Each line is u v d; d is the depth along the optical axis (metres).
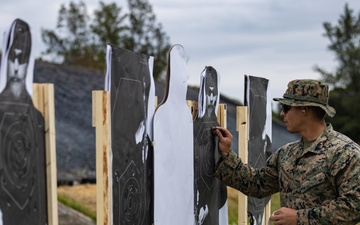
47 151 2.12
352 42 31.33
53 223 2.13
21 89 2.00
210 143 3.49
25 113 2.01
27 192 2.01
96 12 36.09
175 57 2.98
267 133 4.34
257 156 4.09
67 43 34.75
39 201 2.08
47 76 15.40
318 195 2.97
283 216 3.00
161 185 2.89
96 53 35.03
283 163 3.17
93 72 17.48
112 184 2.44
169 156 2.96
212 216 3.58
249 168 3.48
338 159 2.89
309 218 2.90
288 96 3.09
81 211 7.77
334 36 31.55
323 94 3.03
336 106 30.09
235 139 12.53
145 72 2.80
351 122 29.44
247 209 3.92
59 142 11.00
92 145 11.29
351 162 2.85
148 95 2.83
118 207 2.50
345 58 31.00
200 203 3.36
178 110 3.05
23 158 1.99
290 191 3.10
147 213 2.82
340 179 2.89
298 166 3.06
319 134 3.04
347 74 30.75
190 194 3.19
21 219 1.98
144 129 2.77
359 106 29.50
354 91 30.59
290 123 3.10
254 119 4.01
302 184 3.02
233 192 10.39
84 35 35.31
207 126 3.45
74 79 15.84
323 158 2.96
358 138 29.70
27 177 2.01
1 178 1.89
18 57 1.98
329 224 2.87
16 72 1.98
